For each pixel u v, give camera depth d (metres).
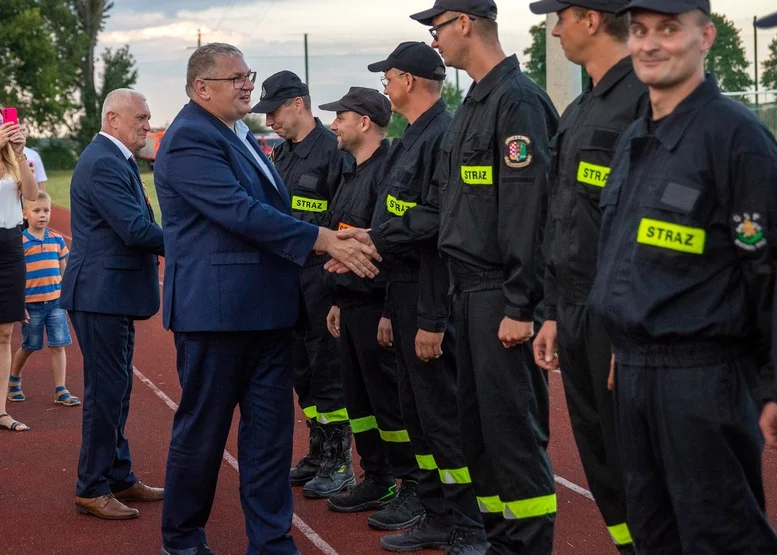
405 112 4.58
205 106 4.27
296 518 5.11
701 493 2.73
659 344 2.76
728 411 2.70
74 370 9.27
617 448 3.24
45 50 54.31
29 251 7.67
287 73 5.82
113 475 5.36
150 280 5.24
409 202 4.44
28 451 6.52
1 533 5.02
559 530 4.69
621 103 3.14
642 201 2.79
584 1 3.16
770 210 2.61
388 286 4.57
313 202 5.74
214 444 4.29
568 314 3.28
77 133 54.81
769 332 2.67
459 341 3.90
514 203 3.58
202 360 4.21
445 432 4.37
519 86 3.67
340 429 5.52
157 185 4.29
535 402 3.80
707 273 2.71
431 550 4.59
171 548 4.36
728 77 16.17
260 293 4.20
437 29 3.83
